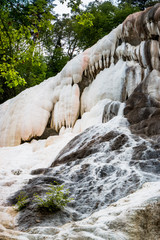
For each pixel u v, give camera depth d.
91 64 14.29
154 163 5.87
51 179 6.46
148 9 11.86
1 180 7.22
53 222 4.32
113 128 8.52
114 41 13.46
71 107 14.36
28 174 8.27
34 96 15.91
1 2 6.41
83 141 8.90
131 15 12.68
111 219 3.19
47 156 10.59
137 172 5.43
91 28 25.80
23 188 6.46
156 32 11.17
